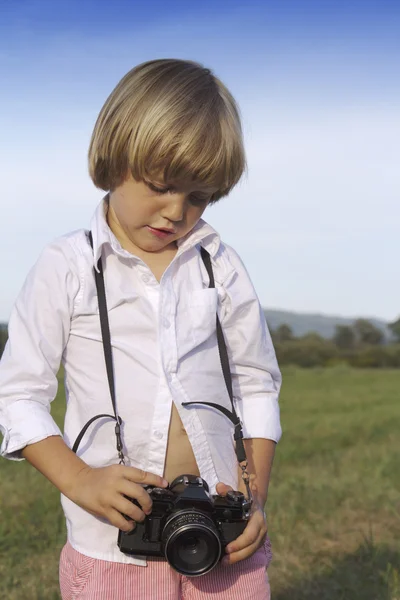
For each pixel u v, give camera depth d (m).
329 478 7.18
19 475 6.69
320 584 4.24
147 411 2.19
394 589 4.09
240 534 2.10
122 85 2.28
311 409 14.62
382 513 5.88
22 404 2.15
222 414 2.32
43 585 4.15
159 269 2.33
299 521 5.53
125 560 2.14
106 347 2.20
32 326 2.21
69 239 2.30
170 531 1.98
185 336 2.27
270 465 2.43
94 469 2.07
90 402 2.20
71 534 2.21
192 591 2.23
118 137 2.19
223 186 2.28
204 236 2.39
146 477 2.04
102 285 2.24
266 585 2.33
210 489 2.22
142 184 2.17
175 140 2.11
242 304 2.46
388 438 10.73
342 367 29.66
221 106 2.27
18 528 5.15
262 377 2.52
